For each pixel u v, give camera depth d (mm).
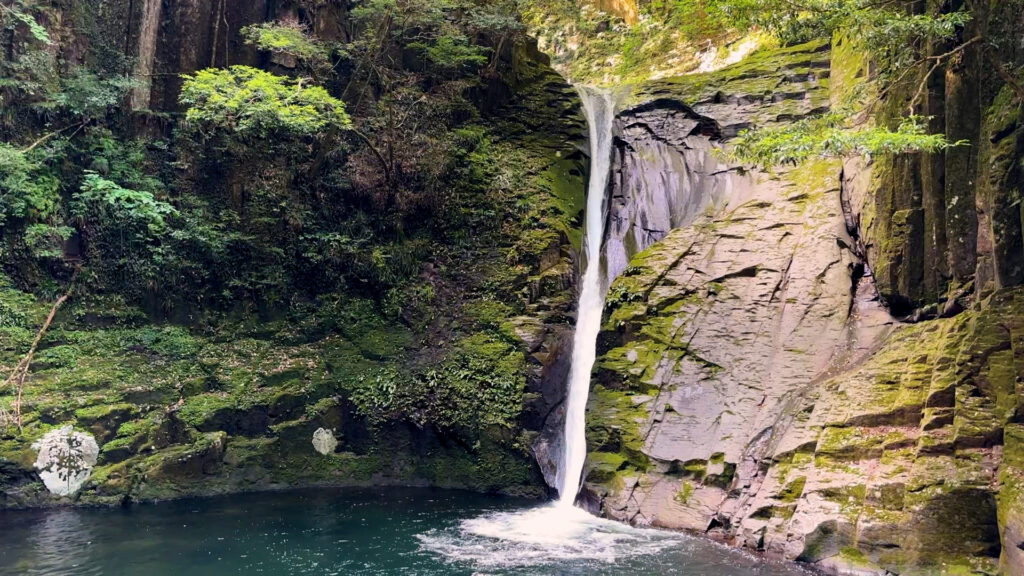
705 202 18578
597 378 15352
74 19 17969
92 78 17516
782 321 14461
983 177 11734
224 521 13031
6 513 13141
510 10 22016
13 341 15234
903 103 13453
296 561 10969
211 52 19656
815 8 11250
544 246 18312
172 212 17438
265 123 17609
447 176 19797
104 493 13867
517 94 22297
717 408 13711
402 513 13836
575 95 22531
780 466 12008
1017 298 10398
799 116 18484
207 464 15070
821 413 12156
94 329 16500
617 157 20812
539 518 13547
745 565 10688
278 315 18094
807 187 16688
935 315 12742
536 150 20922
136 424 14711
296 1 20719
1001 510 9086
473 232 19203
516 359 16578
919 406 11062
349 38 21484
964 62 12148
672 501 12977
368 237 18953
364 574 10406
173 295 17484
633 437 14016
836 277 14578
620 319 15727
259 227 18422
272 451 15789
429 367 17016
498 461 15875
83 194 16438
